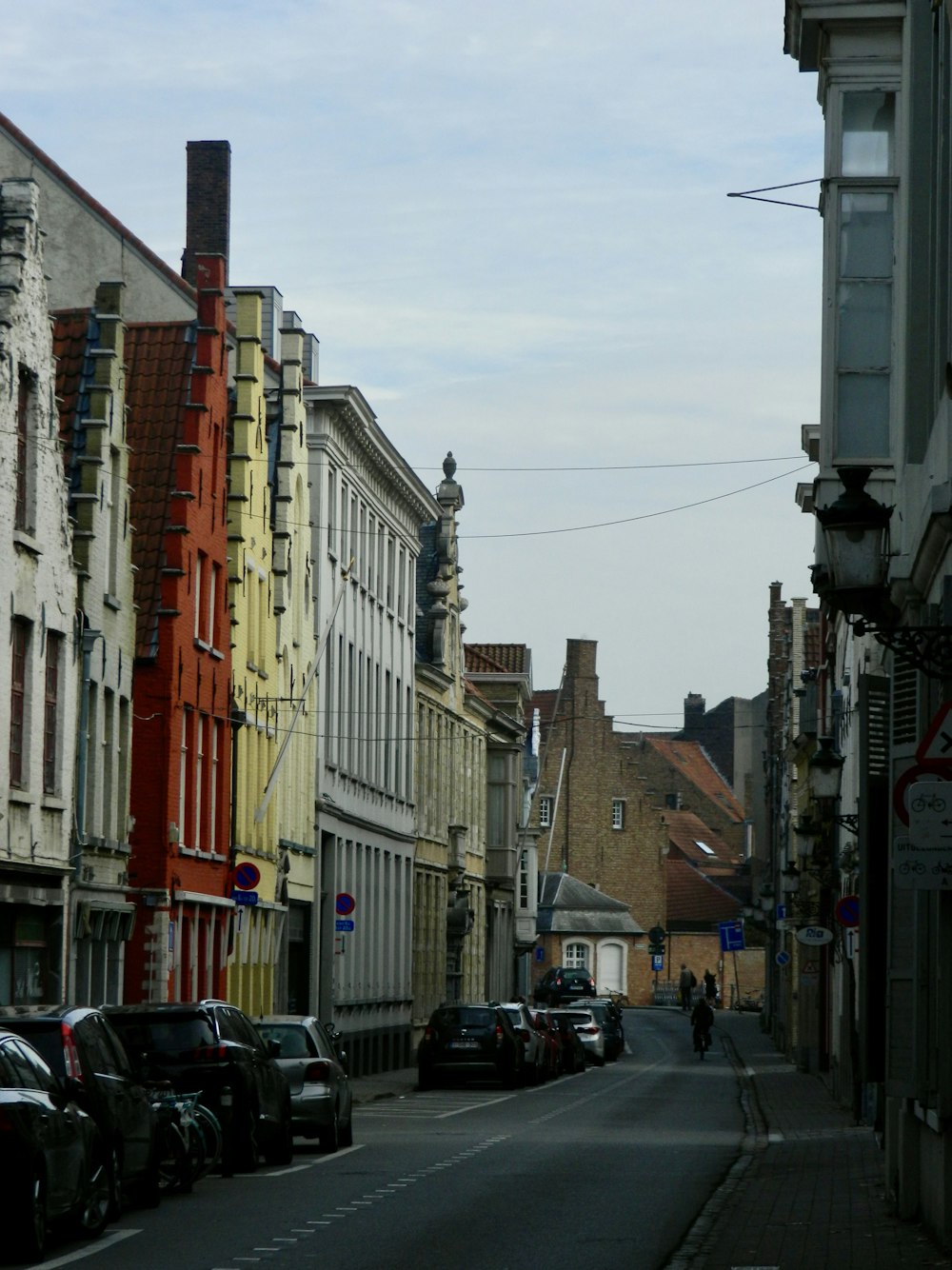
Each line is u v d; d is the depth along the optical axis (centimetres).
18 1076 2000
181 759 4978
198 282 5344
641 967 15300
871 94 2438
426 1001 8550
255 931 5819
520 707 10456
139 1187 2523
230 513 5538
